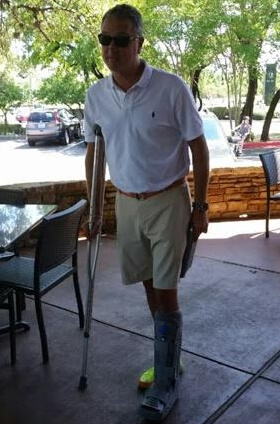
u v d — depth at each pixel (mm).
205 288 3725
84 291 3684
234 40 13555
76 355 2775
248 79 16281
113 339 2951
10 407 2322
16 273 2822
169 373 2273
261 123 24750
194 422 2201
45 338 2682
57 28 6586
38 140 19141
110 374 2580
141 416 2205
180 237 2213
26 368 2641
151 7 12406
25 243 4688
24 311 3346
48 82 19578
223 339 2938
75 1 6555
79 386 2467
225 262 4297
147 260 2395
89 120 2393
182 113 2115
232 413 2262
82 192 5094
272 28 14055
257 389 2441
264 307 3383
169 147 2168
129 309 3361
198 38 13141
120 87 2137
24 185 4840
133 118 2131
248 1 12938
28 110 26766
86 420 2229
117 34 2008
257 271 4078
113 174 2316
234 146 10711
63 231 2717
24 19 6348
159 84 2090
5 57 6988
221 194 5711
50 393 2426
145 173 2180
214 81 18250
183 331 3037
